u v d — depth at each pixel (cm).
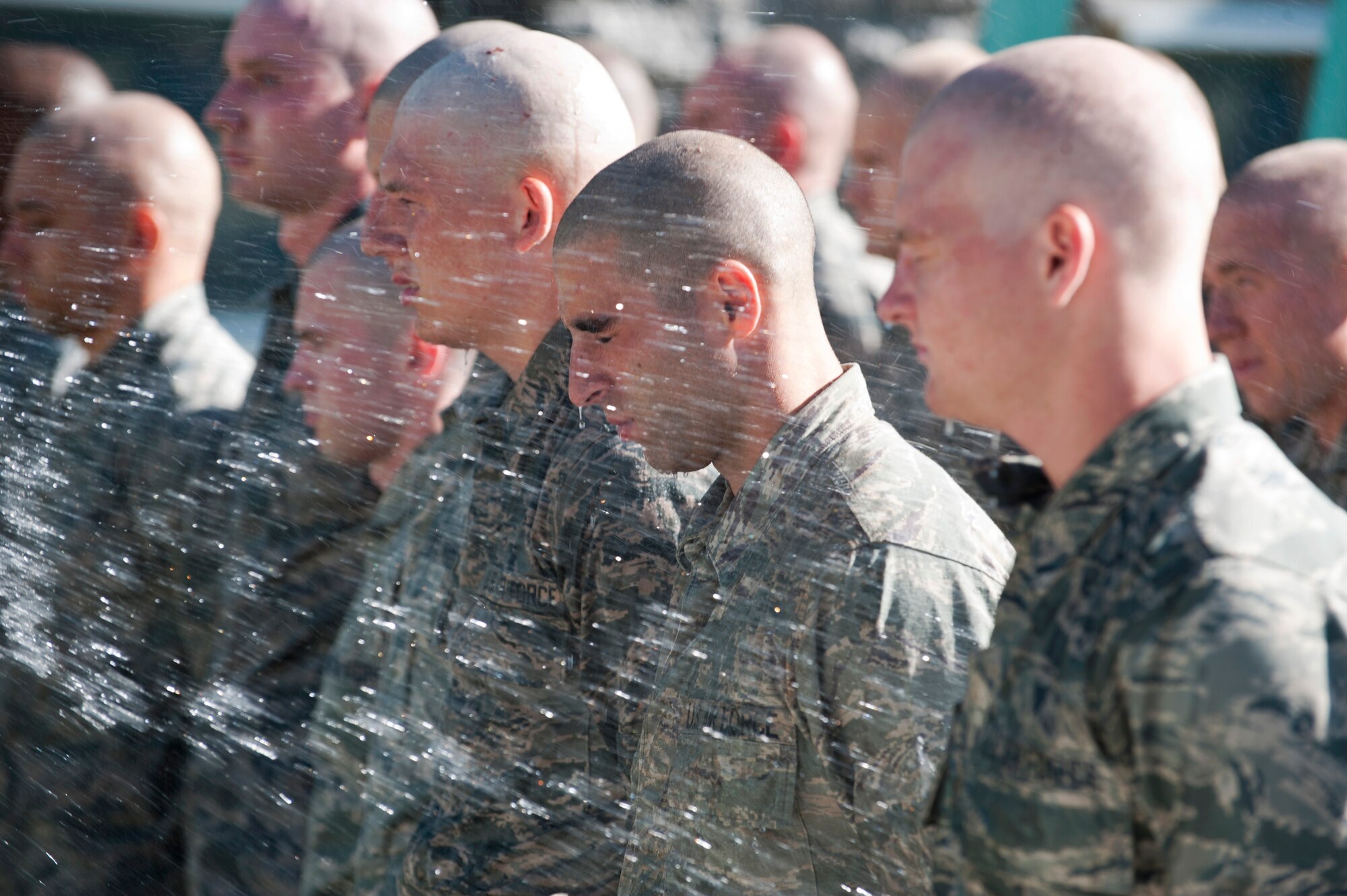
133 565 602
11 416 661
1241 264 393
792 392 329
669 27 998
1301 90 711
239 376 631
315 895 488
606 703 384
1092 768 202
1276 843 183
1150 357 211
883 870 284
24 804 609
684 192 329
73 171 638
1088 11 770
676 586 369
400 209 436
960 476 413
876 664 280
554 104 420
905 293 232
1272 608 186
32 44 1000
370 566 515
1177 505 200
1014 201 213
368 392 524
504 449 423
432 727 450
